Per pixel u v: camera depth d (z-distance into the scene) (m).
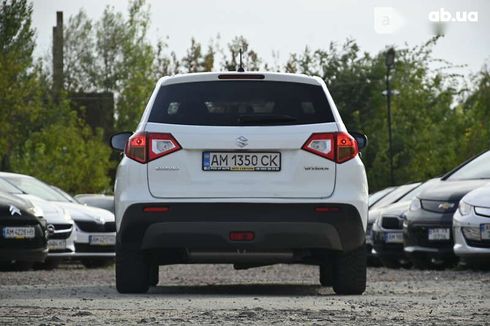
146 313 17.47
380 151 106.06
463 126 107.75
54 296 22.83
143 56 138.75
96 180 99.31
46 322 15.95
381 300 20.97
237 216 21.56
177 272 38.72
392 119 108.62
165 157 21.80
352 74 112.81
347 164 21.88
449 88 110.88
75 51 141.00
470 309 18.59
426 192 36.19
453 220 32.78
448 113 109.81
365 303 19.97
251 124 21.88
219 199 21.64
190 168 21.77
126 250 22.69
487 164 36.94
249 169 21.73
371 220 42.84
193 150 21.78
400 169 105.38
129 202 21.78
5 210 33.47
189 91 22.22
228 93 22.17
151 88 137.12
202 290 25.61
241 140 21.75
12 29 94.69
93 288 26.06
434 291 24.19
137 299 21.16
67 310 18.20
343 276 22.62
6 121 95.62
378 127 109.88
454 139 106.69
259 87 22.22
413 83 110.00
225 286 27.80
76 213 41.84
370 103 112.31
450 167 104.75
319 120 22.00
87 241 41.69
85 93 139.12
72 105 138.75
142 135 21.92
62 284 29.27
